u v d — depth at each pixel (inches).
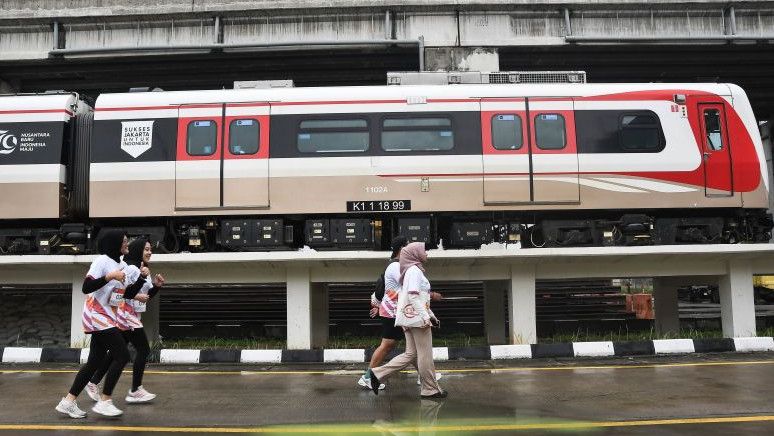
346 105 394.0
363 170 386.9
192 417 200.5
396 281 244.4
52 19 574.2
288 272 354.9
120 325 217.9
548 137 391.9
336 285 569.6
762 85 745.6
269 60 616.7
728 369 281.3
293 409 210.7
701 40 575.8
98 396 224.8
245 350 325.7
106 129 394.0
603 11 573.3
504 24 574.2
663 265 363.6
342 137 391.5
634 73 678.5
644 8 569.0
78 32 584.7
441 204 385.4
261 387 254.1
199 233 402.0
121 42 581.3
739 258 357.4
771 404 209.0
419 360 226.1
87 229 404.8
